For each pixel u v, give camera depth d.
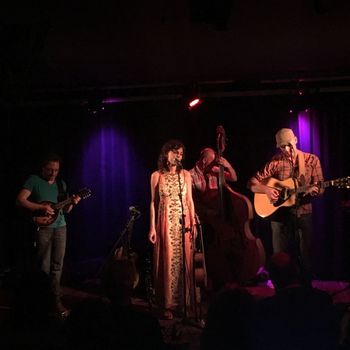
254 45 5.12
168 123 6.43
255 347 1.98
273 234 5.36
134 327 2.03
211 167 5.23
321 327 2.18
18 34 4.80
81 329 1.95
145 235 6.51
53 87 6.38
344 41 5.02
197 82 6.13
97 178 6.61
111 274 2.27
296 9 4.44
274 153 6.20
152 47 5.18
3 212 6.56
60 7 4.45
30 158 6.67
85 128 6.61
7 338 1.87
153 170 6.47
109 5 4.40
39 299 1.88
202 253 4.55
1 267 6.42
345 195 6.05
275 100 6.18
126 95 6.43
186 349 2.27
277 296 2.25
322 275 6.12
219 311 2.00
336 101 6.04
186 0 4.30
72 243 6.73
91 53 5.31
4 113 6.59
